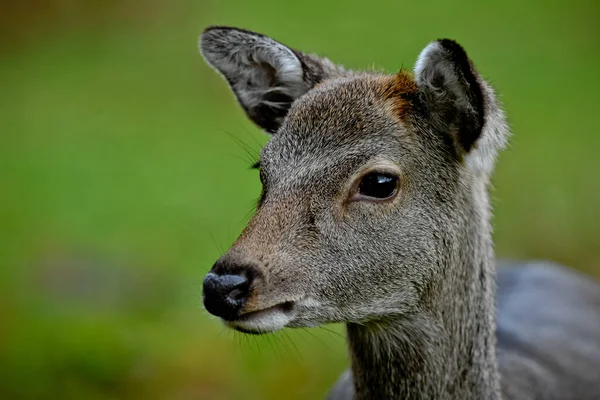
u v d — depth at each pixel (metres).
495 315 7.82
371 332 7.27
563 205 15.95
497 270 11.02
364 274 6.83
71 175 18.22
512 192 16.30
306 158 6.95
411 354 7.21
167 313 13.42
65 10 25.95
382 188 6.87
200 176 17.72
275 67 8.09
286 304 6.63
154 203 16.92
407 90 7.23
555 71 20.55
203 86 21.62
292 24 22.84
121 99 21.23
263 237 6.65
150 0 25.91
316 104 7.18
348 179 6.84
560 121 18.55
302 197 6.80
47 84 22.30
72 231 16.14
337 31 22.16
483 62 20.78
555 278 10.69
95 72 22.81
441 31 22.16
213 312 6.44
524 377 8.56
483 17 23.12
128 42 24.19
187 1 25.66
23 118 20.80
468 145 7.06
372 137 6.95
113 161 18.59
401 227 6.90
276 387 11.92
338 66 8.21
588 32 22.50
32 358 11.97
